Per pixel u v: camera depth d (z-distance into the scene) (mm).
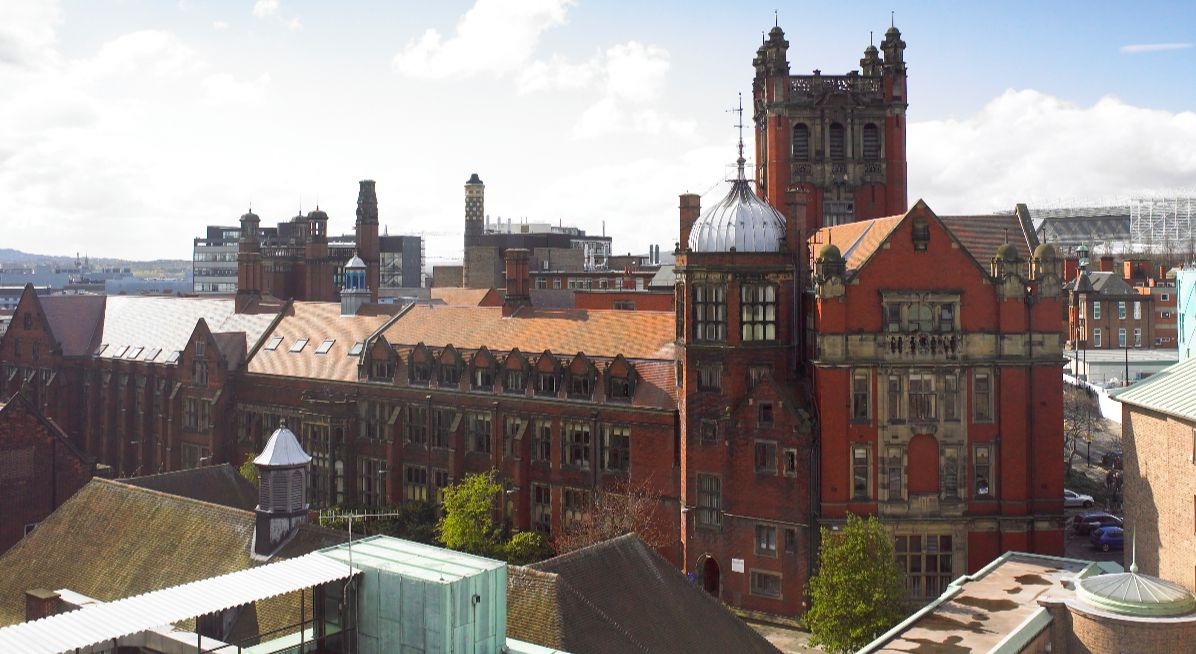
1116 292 191875
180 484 73812
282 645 37875
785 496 72875
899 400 71938
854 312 71625
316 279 150500
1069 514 100500
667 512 79625
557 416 86812
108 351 138000
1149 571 63562
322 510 92688
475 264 199500
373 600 36094
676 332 79188
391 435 99500
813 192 95312
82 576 60062
